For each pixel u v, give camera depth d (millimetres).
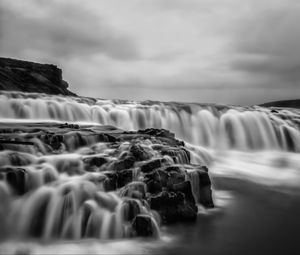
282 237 11984
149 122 32656
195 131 33812
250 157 29000
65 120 29641
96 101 34781
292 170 24766
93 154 15242
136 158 14258
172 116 33625
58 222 11445
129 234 11062
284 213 14711
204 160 25875
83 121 30469
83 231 11219
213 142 33562
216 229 12406
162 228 11953
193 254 10352
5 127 20266
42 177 12516
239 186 19547
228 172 23297
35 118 28453
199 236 11641
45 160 13867
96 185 12406
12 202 11594
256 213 14617
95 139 17484
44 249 10094
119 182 12875
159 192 12484
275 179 21859
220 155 28344
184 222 12633
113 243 10688
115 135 19094
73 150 16281
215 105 36562
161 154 15344
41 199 11742
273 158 29078
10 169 12133
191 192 13102
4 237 10992
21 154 13859
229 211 14688
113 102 35438
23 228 11312
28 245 10414
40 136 16438
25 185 12109
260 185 20062
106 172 13086
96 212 11469
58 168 13758
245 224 13141
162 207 12281
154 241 10961
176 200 12555
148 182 12578
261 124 34375
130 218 11461
